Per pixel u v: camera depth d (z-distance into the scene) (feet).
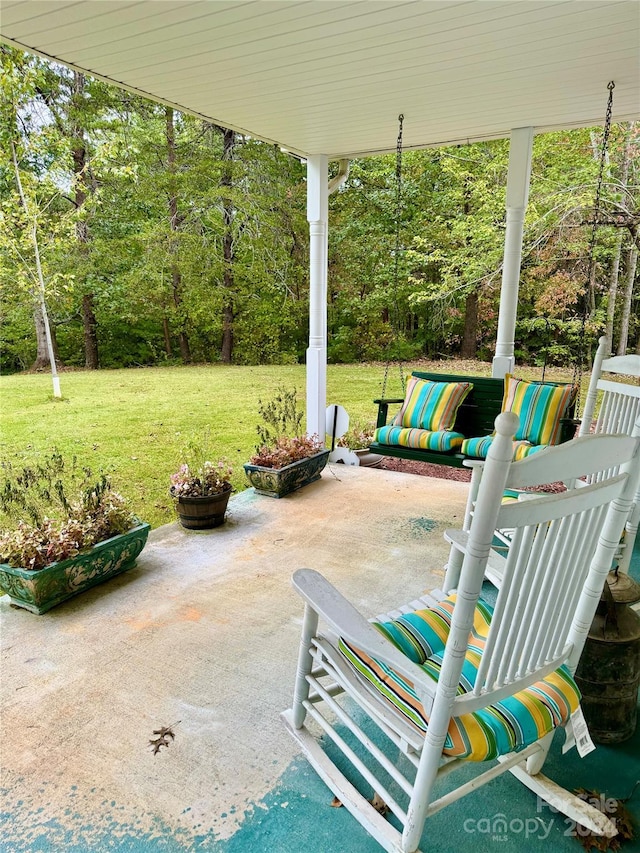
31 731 5.46
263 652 6.70
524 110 10.50
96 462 15.80
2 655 6.68
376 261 35.32
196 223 35.78
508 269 12.91
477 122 11.33
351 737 5.30
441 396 13.30
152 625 7.30
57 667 6.45
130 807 4.61
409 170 32.96
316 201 13.78
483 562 3.01
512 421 2.72
